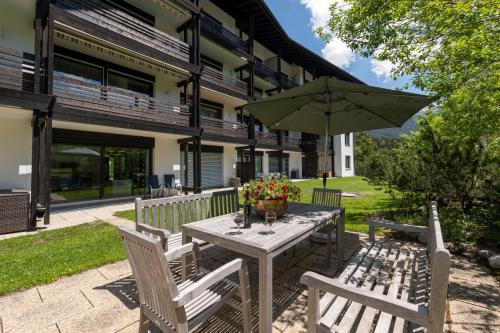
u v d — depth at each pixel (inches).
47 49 222.5
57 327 76.7
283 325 78.4
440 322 43.9
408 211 220.8
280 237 79.1
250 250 72.1
